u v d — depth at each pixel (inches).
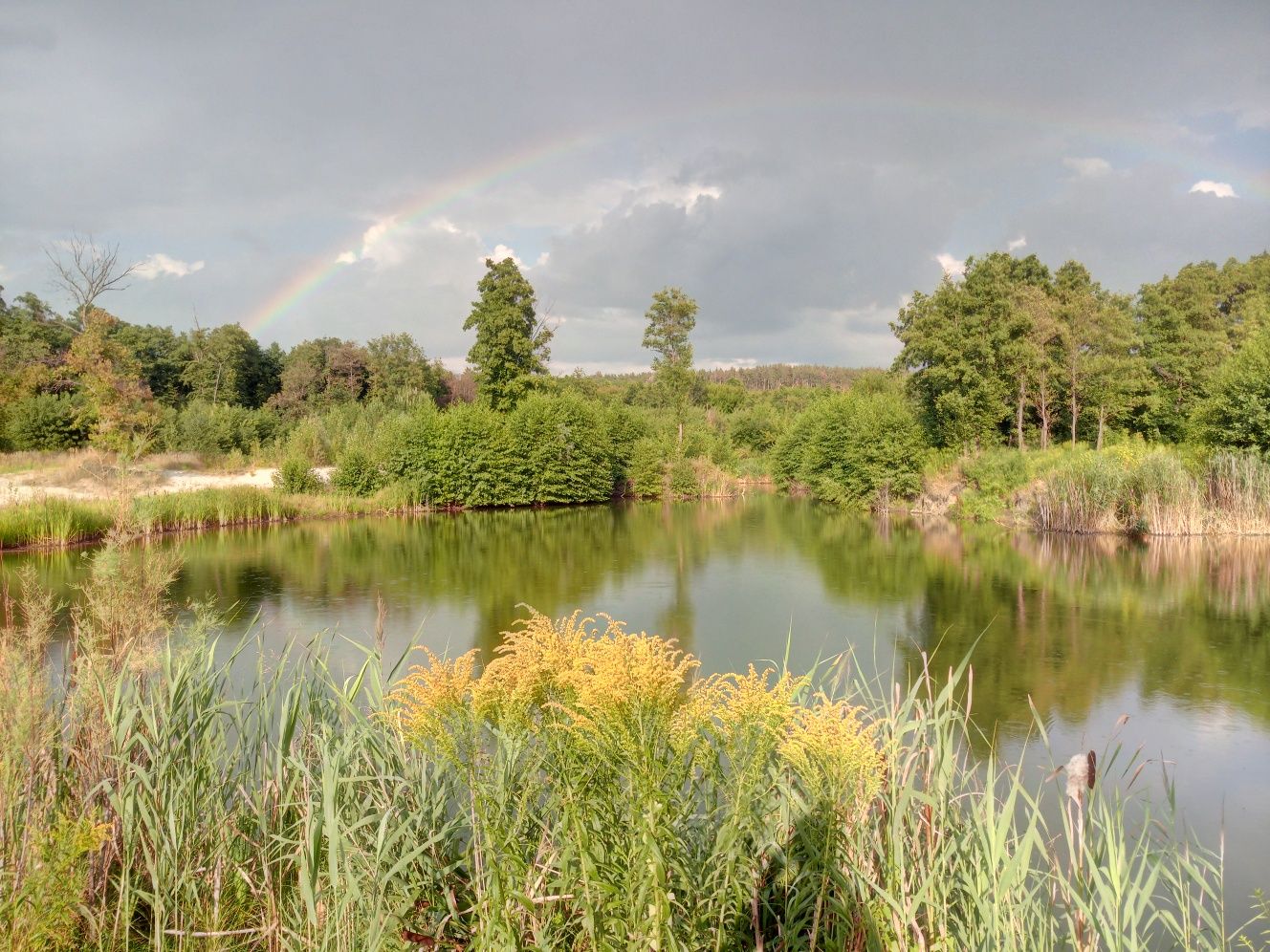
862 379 2377.0
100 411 1146.0
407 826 130.3
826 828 123.8
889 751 140.6
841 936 121.5
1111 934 121.0
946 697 154.5
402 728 134.6
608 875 117.0
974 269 1551.4
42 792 159.0
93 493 1031.0
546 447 1533.0
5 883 128.8
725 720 122.2
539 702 134.3
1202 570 765.9
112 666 182.9
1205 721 379.2
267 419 1814.7
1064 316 1454.2
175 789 155.3
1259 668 460.8
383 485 1416.1
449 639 498.6
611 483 1668.3
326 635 505.4
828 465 1624.0
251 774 179.9
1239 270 2154.3
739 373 5036.9
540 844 130.8
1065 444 1491.1
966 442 1427.2
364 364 2596.0
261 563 812.6
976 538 1018.7
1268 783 310.5
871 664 459.5
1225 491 995.3
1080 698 411.8
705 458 1904.5
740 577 743.1
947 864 137.1
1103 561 818.8
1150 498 1003.3
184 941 137.6
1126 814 281.9
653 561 842.8
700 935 117.1
